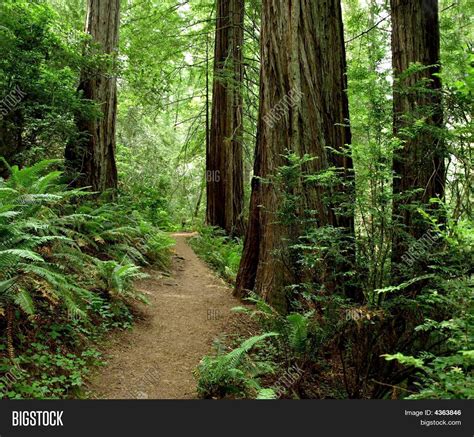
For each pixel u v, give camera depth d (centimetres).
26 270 419
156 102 1530
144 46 1425
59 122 800
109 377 431
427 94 569
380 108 453
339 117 668
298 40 653
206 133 1622
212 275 987
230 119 1446
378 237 419
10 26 753
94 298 543
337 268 501
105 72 979
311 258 443
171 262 1024
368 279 425
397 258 493
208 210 1507
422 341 390
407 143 525
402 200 512
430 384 332
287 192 583
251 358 495
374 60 480
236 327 605
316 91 651
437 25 612
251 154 1822
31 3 787
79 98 880
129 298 639
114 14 1055
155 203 1578
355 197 445
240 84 1334
